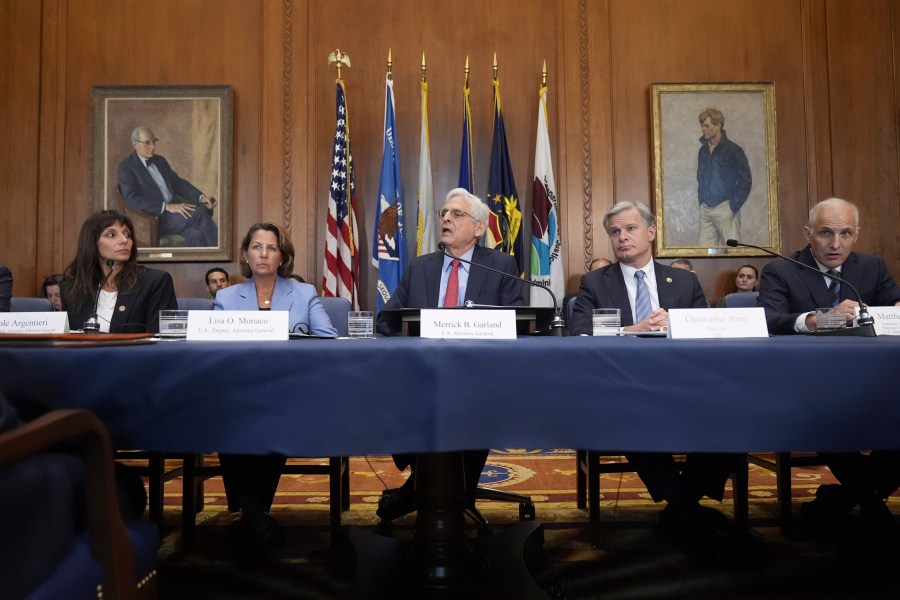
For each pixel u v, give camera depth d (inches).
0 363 44.6
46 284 209.9
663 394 44.9
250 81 234.1
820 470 144.6
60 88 232.2
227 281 218.7
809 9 234.8
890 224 230.4
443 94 233.9
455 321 65.8
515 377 44.7
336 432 44.1
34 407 44.8
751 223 229.1
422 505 65.6
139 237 228.5
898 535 86.7
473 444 44.1
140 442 44.7
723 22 235.8
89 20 234.2
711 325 67.2
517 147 233.9
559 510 109.0
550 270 218.5
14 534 33.4
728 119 231.1
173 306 117.7
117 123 230.2
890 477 90.8
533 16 236.5
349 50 234.5
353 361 44.3
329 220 216.5
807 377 45.0
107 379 44.4
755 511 107.3
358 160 232.7
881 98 233.0
